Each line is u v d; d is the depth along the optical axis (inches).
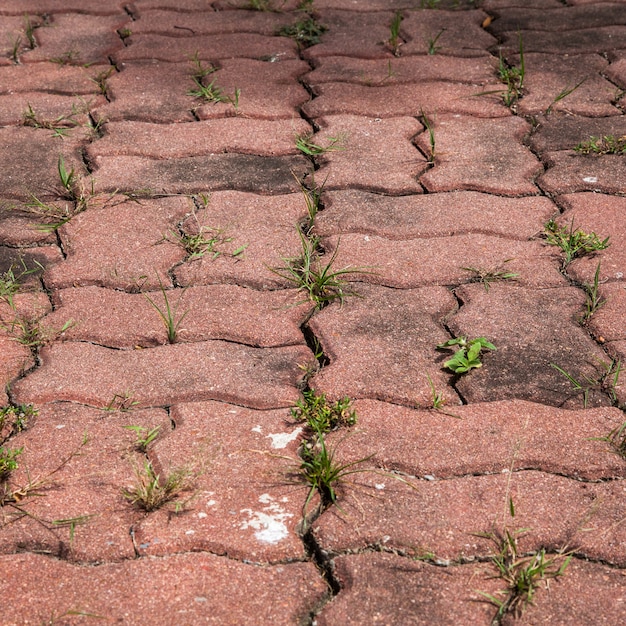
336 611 52.8
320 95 76.2
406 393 58.7
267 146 71.7
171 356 60.3
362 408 58.2
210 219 66.8
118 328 61.4
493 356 60.2
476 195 68.2
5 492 55.7
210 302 62.6
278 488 55.8
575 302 62.4
